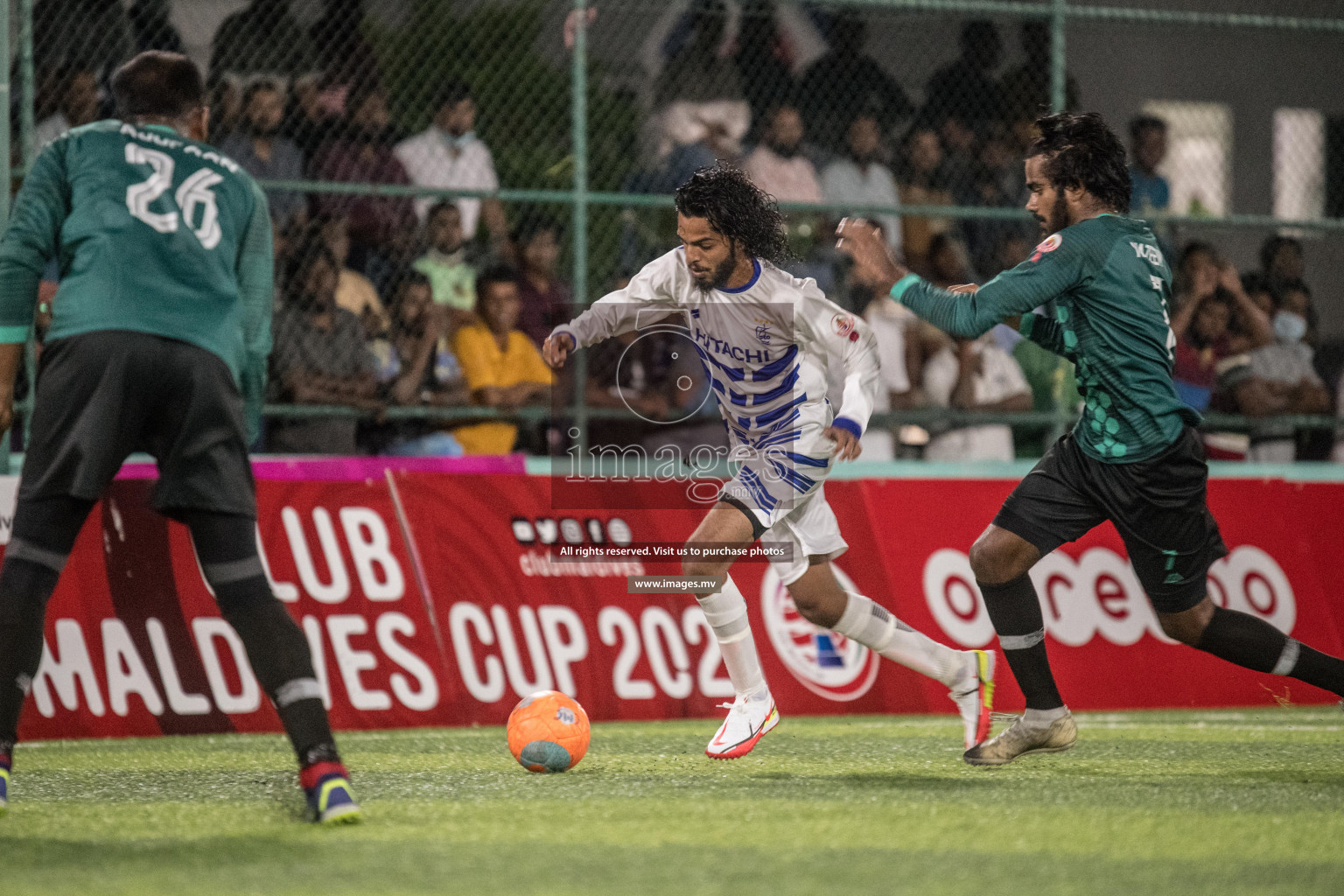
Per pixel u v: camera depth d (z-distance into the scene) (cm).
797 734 2028
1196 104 4434
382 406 2558
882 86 3114
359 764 1639
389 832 1118
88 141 1217
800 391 1522
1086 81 4281
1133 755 1717
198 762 1697
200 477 1164
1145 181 3372
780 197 2964
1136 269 1424
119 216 1180
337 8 2752
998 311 1392
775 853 1034
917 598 2481
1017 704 2467
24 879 944
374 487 2261
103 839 1097
